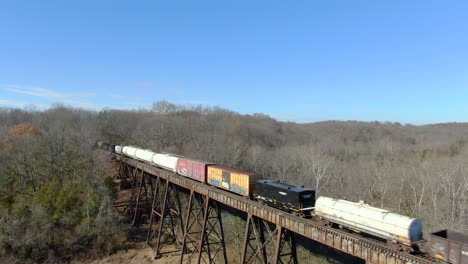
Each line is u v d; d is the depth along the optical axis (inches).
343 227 966.4
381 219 842.8
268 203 1167.0
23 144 2380.7
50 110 5378.9
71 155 2341.3
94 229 1834.4
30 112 5078.7
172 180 1769.2
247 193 1274.6
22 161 2223.2
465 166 2544.3
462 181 2217.0
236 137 4045.3
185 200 2144.4
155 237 1979.6
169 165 1860.2
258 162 3157.0
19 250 1672.0
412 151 4141.2
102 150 2790.4
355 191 2503.7
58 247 1750.7
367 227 876.0
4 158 2263.8
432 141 4992.6
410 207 2263.8
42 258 1697.8
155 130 3831.2
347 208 929.5
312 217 1058.7
